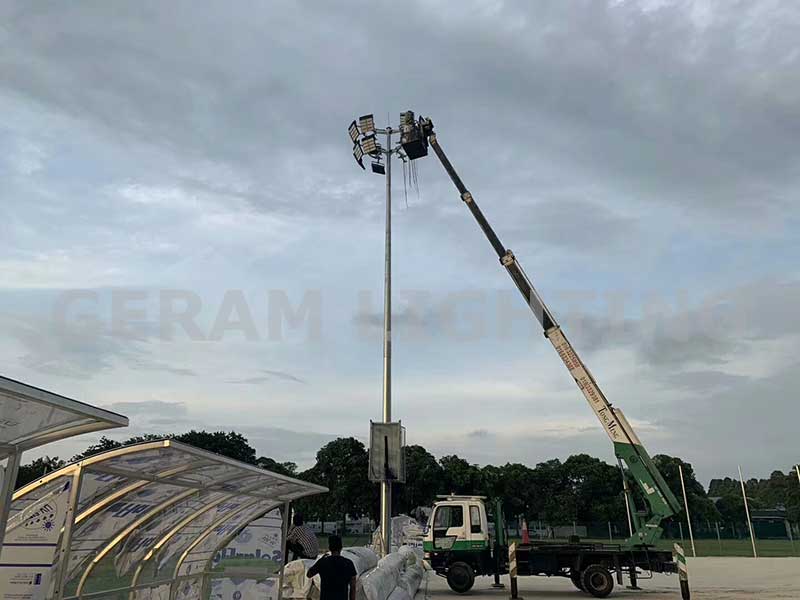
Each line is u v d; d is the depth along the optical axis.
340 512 54.84
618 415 17.95
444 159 21.70
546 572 17.50
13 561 5.71
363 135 23.14
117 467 6.12
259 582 10.19
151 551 8.62
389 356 20.02
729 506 73.31
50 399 4.07
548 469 64.44
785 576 22.64
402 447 17.62
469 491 57.00
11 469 4.68
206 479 7.54
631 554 17.16
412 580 16.11
